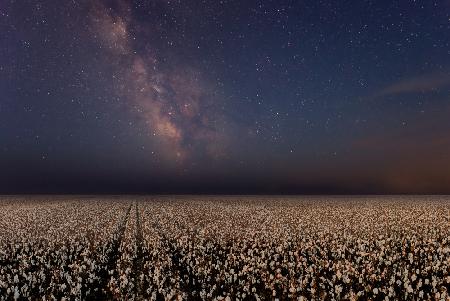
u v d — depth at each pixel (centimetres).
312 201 6756
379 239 1928
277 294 1139
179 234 2191
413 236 1916
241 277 1303
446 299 1015
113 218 3159
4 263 1579
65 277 1292
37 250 1781
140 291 1176
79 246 1825
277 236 2041
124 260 1543
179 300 1045
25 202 6538
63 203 6006
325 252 1605
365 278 1241
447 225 2395
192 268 1412
